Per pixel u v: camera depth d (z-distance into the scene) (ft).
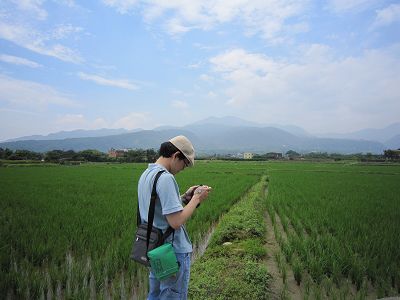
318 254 27.22
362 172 165.07
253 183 104.94
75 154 323.98
